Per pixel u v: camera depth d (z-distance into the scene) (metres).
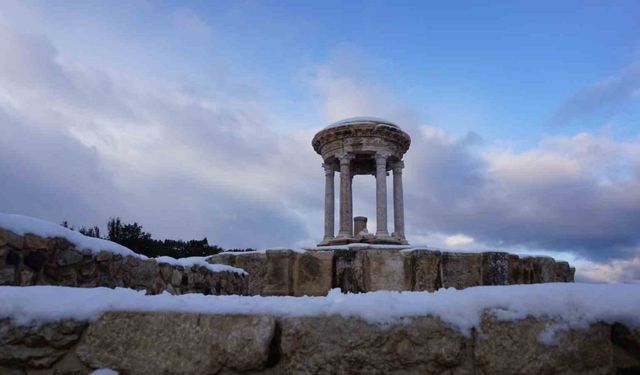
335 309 2.29
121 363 2.23
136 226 24.23
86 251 4.95
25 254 4.18
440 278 10.76
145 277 6.05
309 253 11.48
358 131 16.44
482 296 2.34
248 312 2.31
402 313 2.25
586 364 2.21
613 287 2.41
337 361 2.19
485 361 2.18
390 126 16.61
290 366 2.22
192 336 2.25
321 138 17.19
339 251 11.42
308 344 2.22
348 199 16.25
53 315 2.26
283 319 2.29
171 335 2.26
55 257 4.53
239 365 2.20
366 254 11.12
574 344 2.22
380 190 16.16
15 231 4.09
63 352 2.25
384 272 10.83
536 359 2.18
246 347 2.21
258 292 11.36
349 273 11.17
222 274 8.80
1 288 2.35
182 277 7.12
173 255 24.17
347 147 16.56
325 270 11.28
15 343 2.21
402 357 2.18
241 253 11.93
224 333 2.24
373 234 15.71
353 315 2.26
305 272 11.36
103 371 2.21
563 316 2.26
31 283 4.24
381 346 2.20
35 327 2.23
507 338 2.21
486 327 2.23
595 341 2.24
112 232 23.48
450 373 2.18
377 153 16.52
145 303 2.38
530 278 11.76
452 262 11.02
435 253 10.81
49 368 2.23
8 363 2.20
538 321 2.24
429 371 2.18
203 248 25.95
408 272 10.77
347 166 16.52
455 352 2.19
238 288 9.80
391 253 10.98
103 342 2.26
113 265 5.38
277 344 2.27
